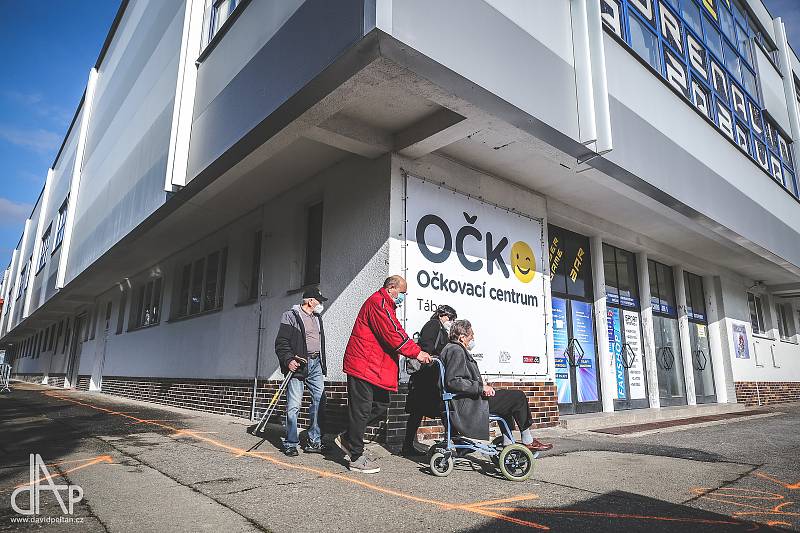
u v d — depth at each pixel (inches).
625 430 300.2
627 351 403.9
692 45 387.5
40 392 584.1
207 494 142.6
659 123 299.6
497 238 290.0
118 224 419.8
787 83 563.2
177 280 464.4
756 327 577.6
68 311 811.4
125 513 124.8
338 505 134.5
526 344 293.1
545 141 227.1
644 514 131.3
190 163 293.3
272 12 227.8
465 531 116.6
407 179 252.5
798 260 467.8
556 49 234.7
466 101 193.6
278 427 276.5
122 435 241.1
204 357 387.5
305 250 311.1
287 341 202.5
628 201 339.3
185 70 306.8
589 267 383.9
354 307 253.9
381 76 177.6
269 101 217.0
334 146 244.5
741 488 158.2
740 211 377.7
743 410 464.1
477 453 193.5
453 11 186.2
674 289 478.3
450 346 176.7
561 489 154.3
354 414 172.2
